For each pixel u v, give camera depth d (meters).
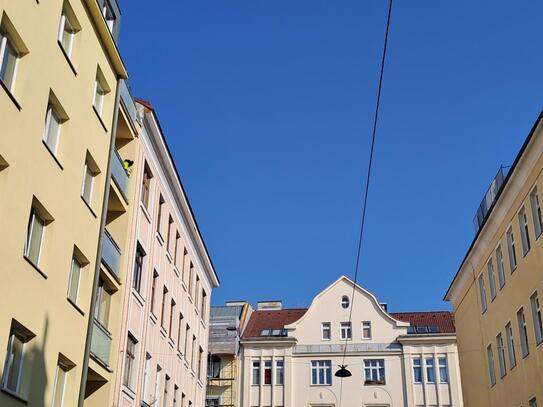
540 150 23.44
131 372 24.09
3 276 14.75
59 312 17.80
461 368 37.28
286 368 49.44
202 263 37.31
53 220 17.55
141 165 25.48
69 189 18.64
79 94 19.48
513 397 27.55
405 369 48.41
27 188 15.93
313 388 48.91
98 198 21.08
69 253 18.58
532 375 25.11
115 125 22.50
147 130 26.14
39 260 17.11
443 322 51.91
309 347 50.19
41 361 16.58
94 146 20.81
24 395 15.88
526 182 25.17
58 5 17.92
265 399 48.75
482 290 32.72
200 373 36.44
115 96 22.80
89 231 20.20
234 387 48.47
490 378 31.12
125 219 23.84
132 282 23.95
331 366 49.44
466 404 36.09
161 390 27.64
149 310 25.98
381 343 49.56
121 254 23.38
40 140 16.66
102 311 22.20
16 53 15.92
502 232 28.56
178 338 31.12
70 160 18.73
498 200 27.75
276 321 54.25
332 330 50.66
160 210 28.66
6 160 14.91
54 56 17.61
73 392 18.66
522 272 26.08
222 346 49.25
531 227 24.86
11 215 15.12
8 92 14.92
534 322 24.97
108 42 21.88
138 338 24.61
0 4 14.82
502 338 29.09
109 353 21.83
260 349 50.34
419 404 47.31
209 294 39.59
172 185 29.86
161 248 28.17
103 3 21.78
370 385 48.47
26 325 15.84
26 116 15.88
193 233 34.16
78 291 19.78
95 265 20.52
